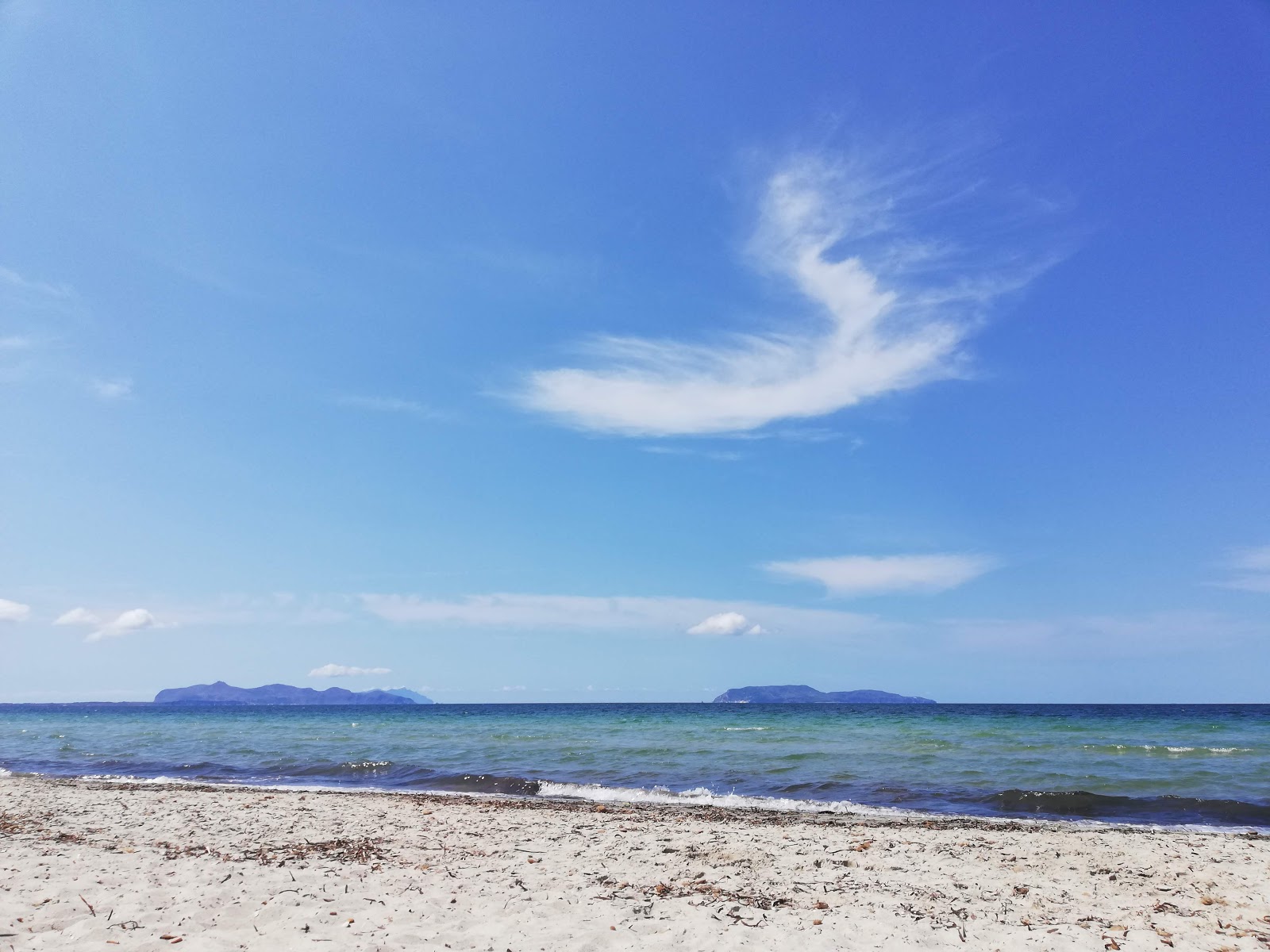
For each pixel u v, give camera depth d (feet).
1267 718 229.45
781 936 26.14
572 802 63.57
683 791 70.49
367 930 25.39
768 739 128.88
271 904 27.96
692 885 33.37
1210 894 32.83
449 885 32.12
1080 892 33.14
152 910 26.48
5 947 22.16
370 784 80.07
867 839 44.98
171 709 626.64
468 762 96.32
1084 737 132.46
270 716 338.95
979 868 37.63
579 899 30.45
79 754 119.55
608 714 308.19
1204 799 61.87
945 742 120.98
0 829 43.75
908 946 25.52
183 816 50.49
